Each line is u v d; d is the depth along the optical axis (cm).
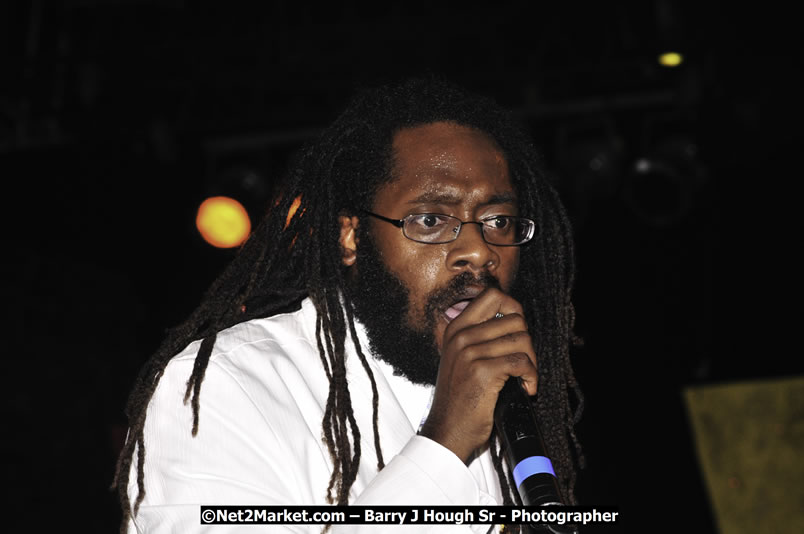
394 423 281
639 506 1125
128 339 1121
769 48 910
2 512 953
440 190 280
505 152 305
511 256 284
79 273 1082
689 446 1122
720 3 902
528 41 998
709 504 1102
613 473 1140
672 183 1013
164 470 252
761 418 996
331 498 250
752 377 1083
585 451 1152
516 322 246
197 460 249
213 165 1056
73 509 1027
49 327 1048
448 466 240
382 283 286
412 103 299
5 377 990
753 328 1088
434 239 280
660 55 938
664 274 1156
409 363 284
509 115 325
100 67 958
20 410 998
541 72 995
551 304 328
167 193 1044
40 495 995
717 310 1119
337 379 271
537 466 244
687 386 1100
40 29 936
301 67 1002
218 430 253
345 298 289
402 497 237
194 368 261
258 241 304
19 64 924
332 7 999
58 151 988
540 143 1043
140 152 1003
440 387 247
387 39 998
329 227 298
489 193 281
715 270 1117
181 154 1023
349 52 1000
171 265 1102
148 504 253
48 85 942
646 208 1028
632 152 1030
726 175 1057
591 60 982
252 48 985
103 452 1076
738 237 1090
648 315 1159
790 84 923
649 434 1141
